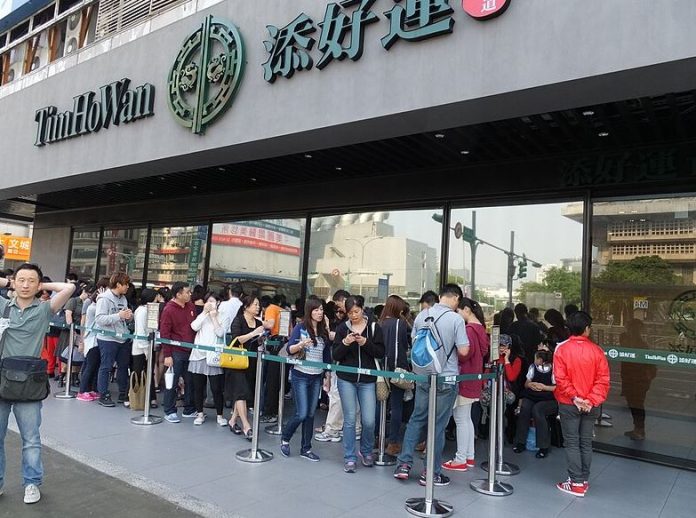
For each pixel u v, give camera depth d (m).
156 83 8.02
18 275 3.95
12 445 5.09
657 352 5.91
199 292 7.73
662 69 4.05
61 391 7.86
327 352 5.50
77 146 9.22
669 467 5.62
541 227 6.86
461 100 4.90
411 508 4.05
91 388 7.56
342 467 5.06
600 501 4.55
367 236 8.62
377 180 8.48
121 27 9.30
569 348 4.75
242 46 6.88
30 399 3.82
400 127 5.70
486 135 6.27
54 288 4.10
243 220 10.62
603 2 4.25
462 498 4.43
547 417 5.96
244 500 4.12
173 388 6.47
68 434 5.64
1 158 11.05
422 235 7.98
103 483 4.30
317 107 5.98
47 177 9.73
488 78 4.76
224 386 6.44
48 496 3.97
